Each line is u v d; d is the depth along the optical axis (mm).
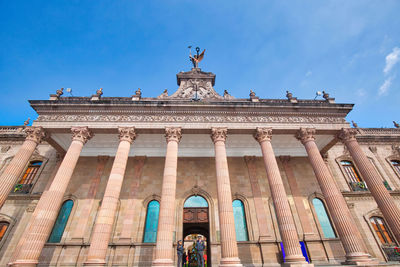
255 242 21531
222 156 19422
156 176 25547
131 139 20922
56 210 17125
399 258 20734
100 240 15555
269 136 21047
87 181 25016
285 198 17484
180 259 18312
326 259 20703
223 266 14453
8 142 27672
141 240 21391
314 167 19812
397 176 26812
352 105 22969
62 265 19516
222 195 17391
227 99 25453
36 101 21953
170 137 20594
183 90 26438
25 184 24500
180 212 23109
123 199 23828
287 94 26375
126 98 25969
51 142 23344
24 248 15172
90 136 21562
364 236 22266
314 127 21953
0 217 22281
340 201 17656
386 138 29453
